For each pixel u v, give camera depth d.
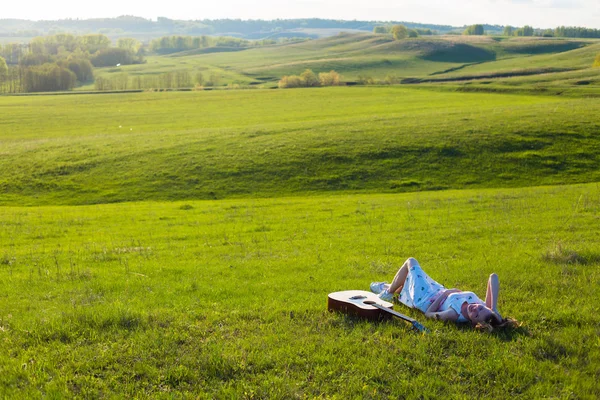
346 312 9.21
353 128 51.84
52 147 49.75
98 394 6.59
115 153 46.16
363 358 7.51
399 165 41.34
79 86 180.50
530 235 18.00
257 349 7.79
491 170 40.12
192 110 90.62
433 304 9.20
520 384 6.89
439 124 51.38
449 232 19.11
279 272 13.38
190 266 14.44
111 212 29.31
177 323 8.80
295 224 23.11
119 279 12.82
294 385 6.79
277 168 41.09
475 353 7.76
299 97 105.25
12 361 7.34
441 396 6.60
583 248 14.51
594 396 6.57
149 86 164.25
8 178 40.91
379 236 19.11
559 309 9.51
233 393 6.56
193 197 36.53
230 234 20.89
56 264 14.89
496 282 8.94
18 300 10.95
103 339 8.13
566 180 38.09
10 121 82.00
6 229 23.56
